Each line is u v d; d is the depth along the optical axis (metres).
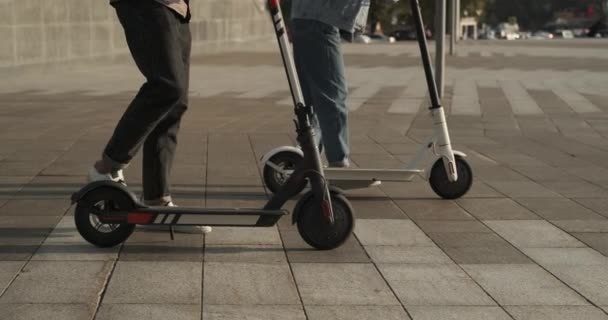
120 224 4.78
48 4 18.38
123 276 4.36
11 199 6.05
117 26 21.64
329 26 6.05
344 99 6.18
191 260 4.66
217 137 9.25
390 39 60.09
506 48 31.20
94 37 20.61
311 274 4.48
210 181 6.83
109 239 4.80
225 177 7.00
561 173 7.48
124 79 17.08
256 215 4.82
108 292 4.12
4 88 14.99
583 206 6.15
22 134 9.32
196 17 26.55
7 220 5.43
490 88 15.34
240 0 30.42
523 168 7.70
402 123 10.86
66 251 4.77
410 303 4.09
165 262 4.61
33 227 5.27
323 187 4.81
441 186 6.26
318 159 4.83
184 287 4.22
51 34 18.59
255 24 32.59
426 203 6.17
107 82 16.34
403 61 23.28
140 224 4.78
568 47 31.64
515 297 4.20
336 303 4.07
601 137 9.97
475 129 10.49
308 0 6.04
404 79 17.33
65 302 3.97
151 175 5.11
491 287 4.34
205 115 11.27
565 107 12.70
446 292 4.25
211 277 4.38
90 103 12.65
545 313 3.99
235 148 8.51
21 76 17.42
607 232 5.44
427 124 10.79
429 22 60.47
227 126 10.17
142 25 4.71
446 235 5.31
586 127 10.78
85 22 20.08
